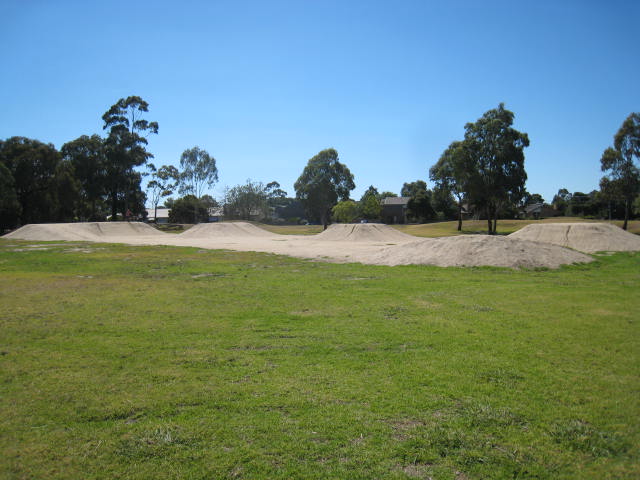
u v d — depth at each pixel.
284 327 7.56
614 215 69.25
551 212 88.94
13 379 5.21
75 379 5.20
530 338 6.84
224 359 5.89
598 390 4.84
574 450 3.68
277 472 3.36
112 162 62.06
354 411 4.34
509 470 3.41
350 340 6.77
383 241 37.03
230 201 77.19
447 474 3.35
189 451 3.64
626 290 11.38
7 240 35.91
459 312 8.73
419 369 5.49
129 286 12.21
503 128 45.75
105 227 45.66
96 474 3.35
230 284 12.55
